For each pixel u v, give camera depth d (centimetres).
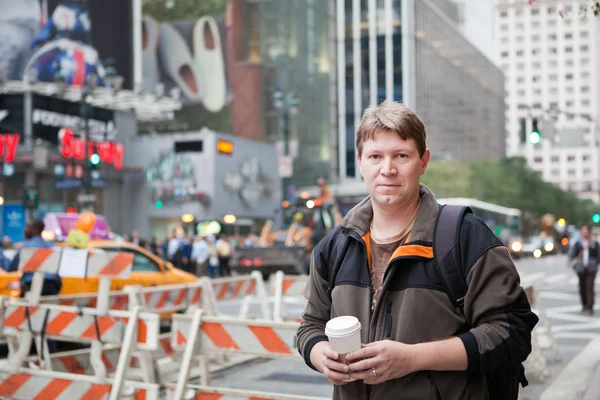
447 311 239
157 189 4616
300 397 528
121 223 4569
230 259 3175
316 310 268
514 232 7062
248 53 7425
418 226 246
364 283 252
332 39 8512
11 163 3428
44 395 614
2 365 847
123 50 4875
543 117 3136
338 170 10288
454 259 240
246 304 1150
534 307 1017
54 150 3906
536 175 10719
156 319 605
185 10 7338
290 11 7581
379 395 241
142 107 4550
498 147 15750
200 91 7306
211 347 587
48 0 4572
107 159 4116
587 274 1647
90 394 597
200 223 3691
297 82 7612
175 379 882
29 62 4516
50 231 1734
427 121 10631
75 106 4128
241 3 7388
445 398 236
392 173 245
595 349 1116
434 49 11200
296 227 2980
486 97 14788
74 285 1172
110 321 638
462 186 7669
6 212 3869
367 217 258
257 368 980
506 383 251
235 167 4800
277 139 7294
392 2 10325
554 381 879
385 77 10281
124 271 660
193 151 4606
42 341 713
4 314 716
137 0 4988
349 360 228
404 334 240
